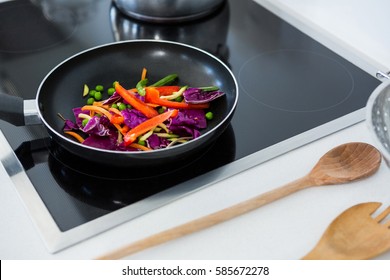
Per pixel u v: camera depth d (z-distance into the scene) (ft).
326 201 3.00
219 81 3.55
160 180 3.11
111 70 3.67
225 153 3.23
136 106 3.39
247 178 3.10
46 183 3.10
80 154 3.06
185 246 2.85
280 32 4.11
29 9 4.34
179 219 2.94
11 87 3.65
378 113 3.04
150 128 3.26
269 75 3.75
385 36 3.87
